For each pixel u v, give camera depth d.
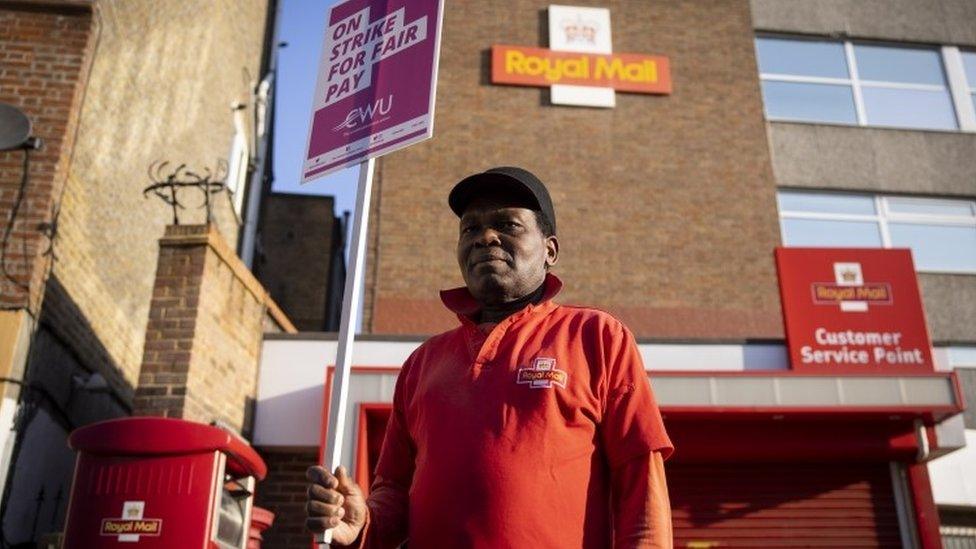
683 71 13.27
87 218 7.48
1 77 6.95
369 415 8.47
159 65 9.48
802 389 8.65
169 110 9.96
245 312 8.45
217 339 7.59
